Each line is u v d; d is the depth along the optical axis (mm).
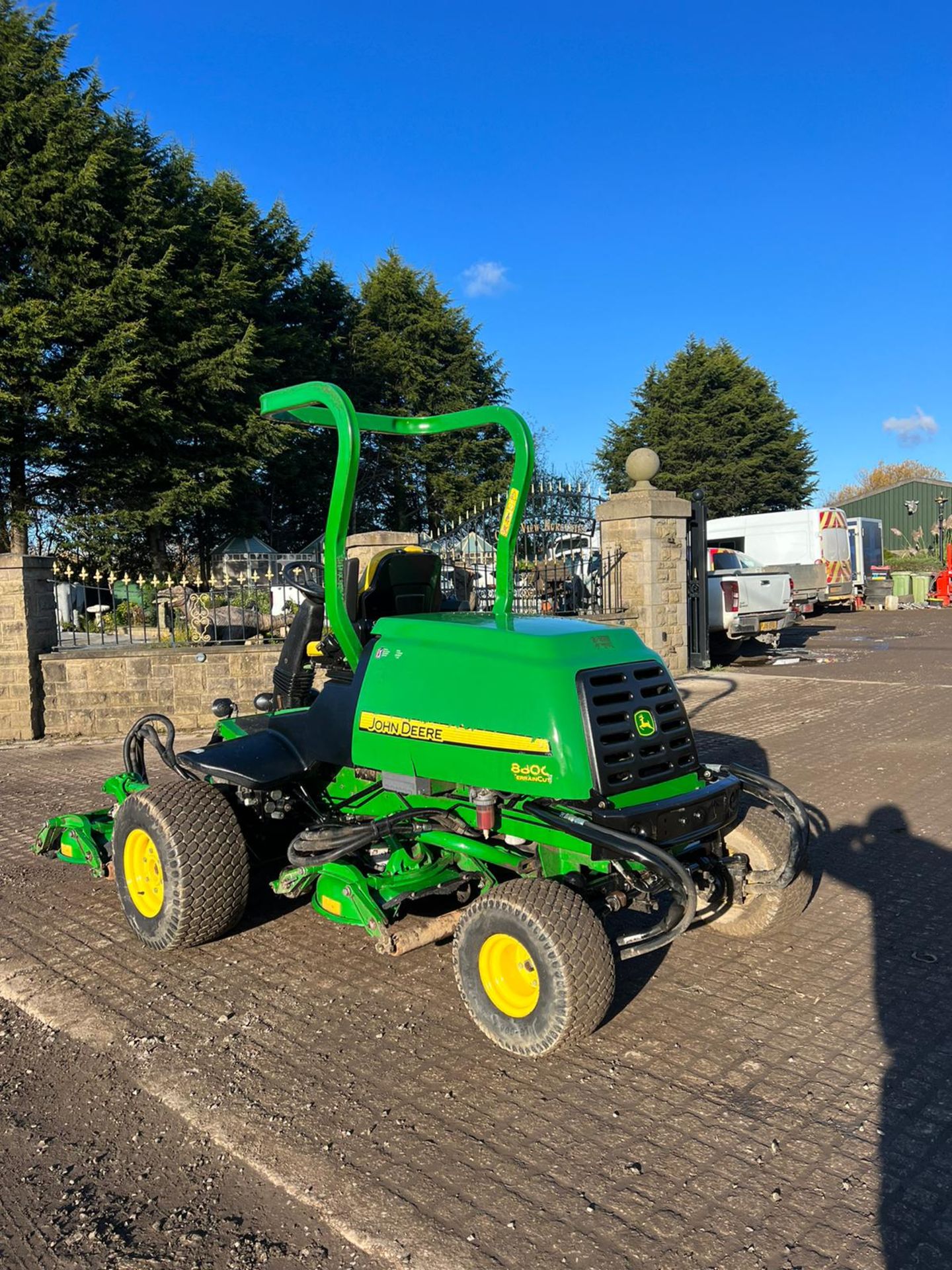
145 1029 3932
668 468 45281
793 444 45688
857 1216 2723
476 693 3812
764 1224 2699
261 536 30344
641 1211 2762
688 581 14336
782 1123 3178
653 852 3354
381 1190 2883
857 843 6117
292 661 5113
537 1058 3609
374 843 4375
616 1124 3195
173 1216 2807
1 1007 4176
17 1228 2777
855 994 4090
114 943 4840
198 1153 3105
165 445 23422
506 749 3676
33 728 10672
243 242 25172
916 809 6816
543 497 12977
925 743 9016
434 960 4570
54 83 21594
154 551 25031
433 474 33719
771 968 4371
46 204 20453
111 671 10773
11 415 20188
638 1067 3557
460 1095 3393
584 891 3723
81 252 21125
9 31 21891
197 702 10891
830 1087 3389
